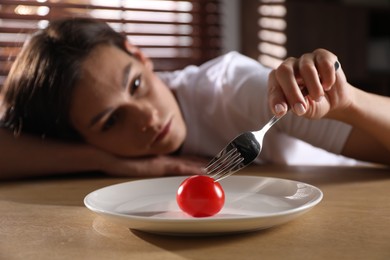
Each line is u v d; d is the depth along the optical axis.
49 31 1.38
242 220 0.65
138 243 0.69
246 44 2.97
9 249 0.70
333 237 0.69
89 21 1.39
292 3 2.86
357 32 3.12
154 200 0.90
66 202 0.99
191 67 1.82
